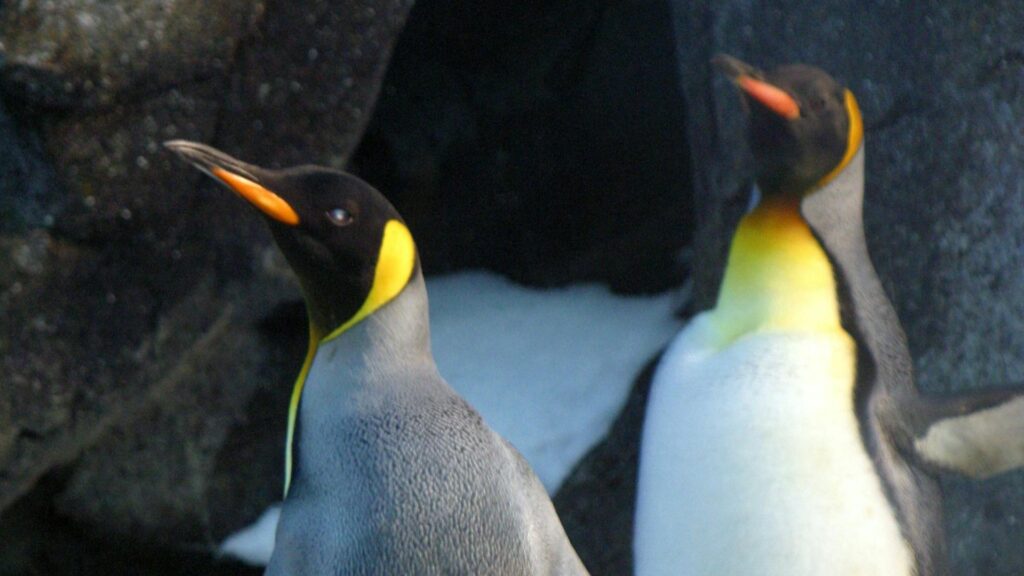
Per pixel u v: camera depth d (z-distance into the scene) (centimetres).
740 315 802
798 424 762
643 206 1438
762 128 812
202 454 1221
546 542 621
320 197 627
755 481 762
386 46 1034
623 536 1243
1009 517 1085
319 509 602
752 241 811
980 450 804
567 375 1334
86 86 867
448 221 1437
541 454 1266
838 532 759
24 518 1177
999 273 1102
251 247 1050
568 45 1397
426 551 591
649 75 1391
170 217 976
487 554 597
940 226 1131
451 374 1335
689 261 1436
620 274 1456
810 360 773
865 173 1171
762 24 1208
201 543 1234
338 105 1030
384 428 612
